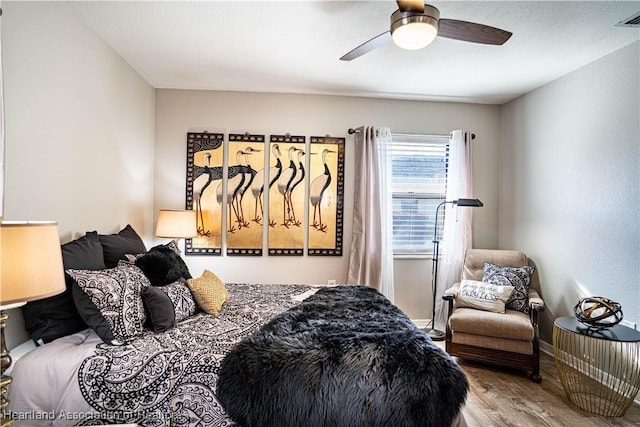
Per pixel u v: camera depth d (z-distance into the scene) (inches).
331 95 155.9
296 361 60.7
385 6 87.6
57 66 83.7
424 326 161.0
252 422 58.6
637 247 101.7
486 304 125.0
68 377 61.4
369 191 153.7
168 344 68.6
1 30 66.4
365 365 59.9
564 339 120.5
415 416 56.7
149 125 144.0
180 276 97.3
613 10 87.7
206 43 107.8
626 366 101.7
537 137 142.3
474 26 75.4
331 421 57.6
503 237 163.0
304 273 156.1
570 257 125.2
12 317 68.7
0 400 46.9
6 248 42.5
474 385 109.0
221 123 151.6
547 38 102.0
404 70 127.0
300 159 154.7
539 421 90.4
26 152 73.7
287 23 95.9
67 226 88.5
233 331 76.5
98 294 68.6
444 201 163.5
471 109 163.5
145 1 86.0
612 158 109.5
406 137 159.8
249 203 152.8
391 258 155.6
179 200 150.9
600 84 114.0
